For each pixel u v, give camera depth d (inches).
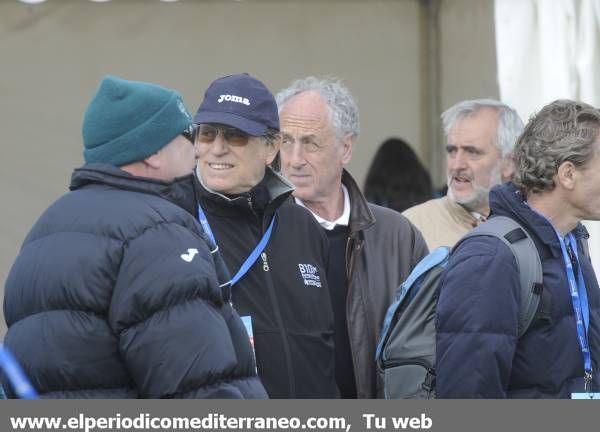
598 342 351.3
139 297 277.1
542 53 641.6
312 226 396.8
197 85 716.0
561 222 349.7
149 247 282.5
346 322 416.2
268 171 374.9
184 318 278.4
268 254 370.6
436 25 775.1
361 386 406.3
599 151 341.7
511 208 344.2
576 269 348.8
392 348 371.9
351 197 434.0
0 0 669.9
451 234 500.7
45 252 287.4
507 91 652.7
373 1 761.6
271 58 736.3
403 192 679.7
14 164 684.7
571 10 634.8
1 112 679.1
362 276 422.9
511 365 327.9
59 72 686.5
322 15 748.6
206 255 292.8
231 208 364.8
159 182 305.0
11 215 685.3
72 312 279.7
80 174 302.8
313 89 440.1
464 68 761.6
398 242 439.2
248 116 360.2
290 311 366.0
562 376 333.7
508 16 653.9
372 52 762.8
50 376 276.7
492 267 328.5
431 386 362.6
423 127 782.5
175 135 308.8
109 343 279.7
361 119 769.6
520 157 353.7
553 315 334.0
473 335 323.6
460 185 496.4
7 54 677.3
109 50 695.7
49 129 687.7
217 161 360.2
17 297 289.4
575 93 639.1
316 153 430.0
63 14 684.7
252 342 344.5
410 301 377.1
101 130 303.6
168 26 708.7
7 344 283.1
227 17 722.8
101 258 280.7
